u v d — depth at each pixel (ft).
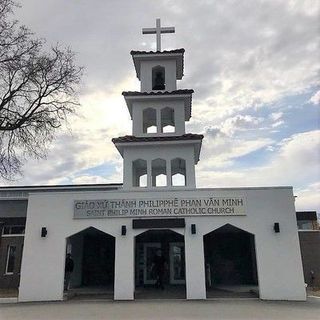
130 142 71.15
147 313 44.65
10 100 65.87
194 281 58.95
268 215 61.52
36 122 68.49
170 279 81.35
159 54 81.25
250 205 61.98
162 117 82.84
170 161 71.36
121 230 61.62
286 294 58.13
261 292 58.29
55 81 70.18
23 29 67.62
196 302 55.16
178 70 86.63
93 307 50.60
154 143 71.10
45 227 62.39
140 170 79.71
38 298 59.47
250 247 84.12
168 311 46.26
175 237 83.41
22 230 97.71
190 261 59.77
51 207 63.31
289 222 61.11
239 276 82.84
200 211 61.87
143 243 83.25
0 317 42.42
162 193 62.95
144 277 81.41
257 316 42.52
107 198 63.21
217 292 66.74
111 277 84.23
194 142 70.64
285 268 59.26
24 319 40.98
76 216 62.69
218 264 83.71
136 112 77.46
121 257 60.59
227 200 62.23
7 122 65.77
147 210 62.28
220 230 82.43
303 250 91.56
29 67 67.10
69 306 52.08
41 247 61.67
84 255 85.25
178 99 77.46
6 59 65.21
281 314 44.04
